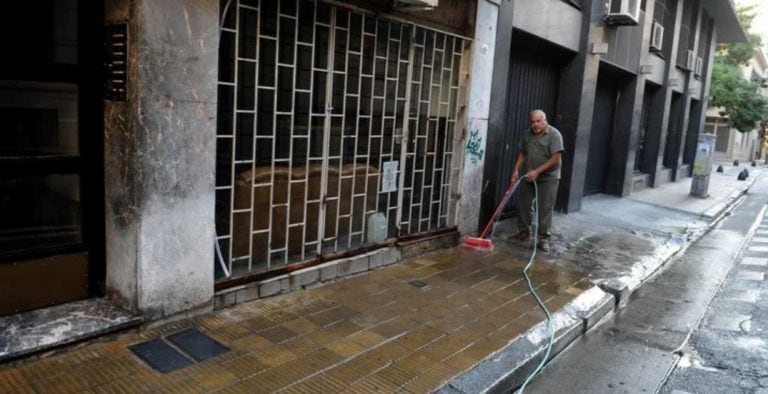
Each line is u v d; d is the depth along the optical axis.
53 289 3.99
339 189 5.54
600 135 12.99
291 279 5.12
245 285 4.75
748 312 6.03
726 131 40.16
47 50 3.77
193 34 3.97
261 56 4.67
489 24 6.92
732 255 8.80
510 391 4.12
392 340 4.40
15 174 3.74
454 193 7.08
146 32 3.71
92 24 3.93
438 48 6.39
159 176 3.94
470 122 6.92
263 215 4.90
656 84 15.65
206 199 4.27
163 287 4.11
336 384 3.71
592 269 6.95
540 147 7.49
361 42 5.42
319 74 5.14
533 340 4.67
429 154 6.60
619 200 13.04
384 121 5.90
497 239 7.82
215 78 4.17
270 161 4.87
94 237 4.15
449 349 4.34
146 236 3.94
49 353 3.61
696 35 18.12
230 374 3.68
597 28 10.09
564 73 10.12
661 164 16.86
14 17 3.62
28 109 3.74
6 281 3.76
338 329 4.50
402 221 6.40
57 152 3.91
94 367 3.58
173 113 3.95
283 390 3.57
